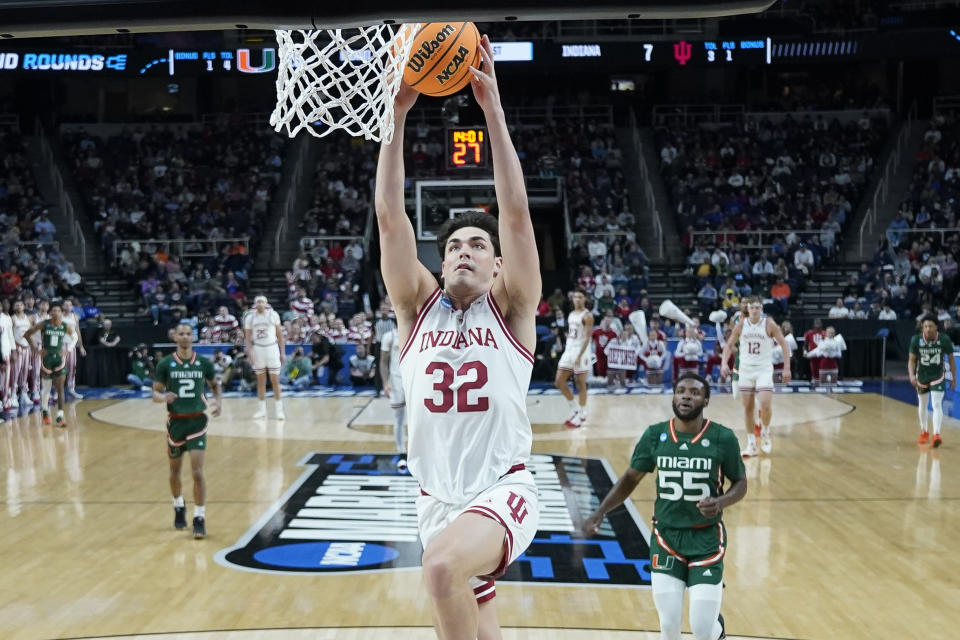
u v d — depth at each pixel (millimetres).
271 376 15586
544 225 27312
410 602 6574
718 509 4789
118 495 10133
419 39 3061
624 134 30938
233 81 30891
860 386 19969
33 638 5926
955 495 9930
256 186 28250
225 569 7395
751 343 12102
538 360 21000
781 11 26359
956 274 23516
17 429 14906
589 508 9258
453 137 17656
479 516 3039
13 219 26250
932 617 6305
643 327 20719
